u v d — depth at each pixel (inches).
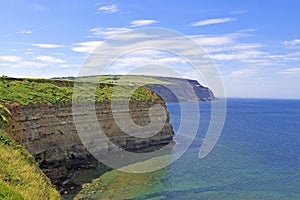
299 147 3105.3
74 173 1909.4
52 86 2536.9
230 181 1827.0
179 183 1760.6
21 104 2003.0
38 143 1978.3
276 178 1913.1
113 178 1820.9
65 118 2251.5
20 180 954.1
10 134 1614.2
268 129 4714.6
